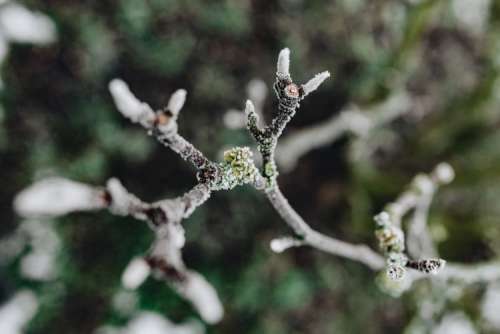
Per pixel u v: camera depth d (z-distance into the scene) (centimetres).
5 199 62
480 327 57
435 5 57
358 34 64
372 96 65
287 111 26
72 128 62
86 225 63
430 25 70
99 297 63
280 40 63
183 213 25
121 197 24
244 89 64
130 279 22
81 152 61
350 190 68
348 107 65
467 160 69
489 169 63
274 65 64
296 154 62
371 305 67
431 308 51
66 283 63
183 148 26
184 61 62
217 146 63
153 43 61
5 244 64
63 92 62
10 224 63
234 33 62
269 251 65
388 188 67
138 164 64
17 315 62
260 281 63
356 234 68
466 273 41
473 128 68
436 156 70
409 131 73
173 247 23
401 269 30
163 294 63
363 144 67
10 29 58
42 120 61
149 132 25
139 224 63
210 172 26
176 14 60
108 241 63
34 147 61
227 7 61
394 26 66
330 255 67
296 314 65
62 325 63
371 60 64
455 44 72
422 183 43
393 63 62
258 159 60
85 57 60
